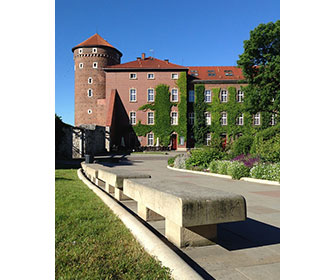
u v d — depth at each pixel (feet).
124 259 9.68
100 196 21.74
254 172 37.19
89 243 11.32
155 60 154.51
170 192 11.71
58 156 86.89
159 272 8.55
